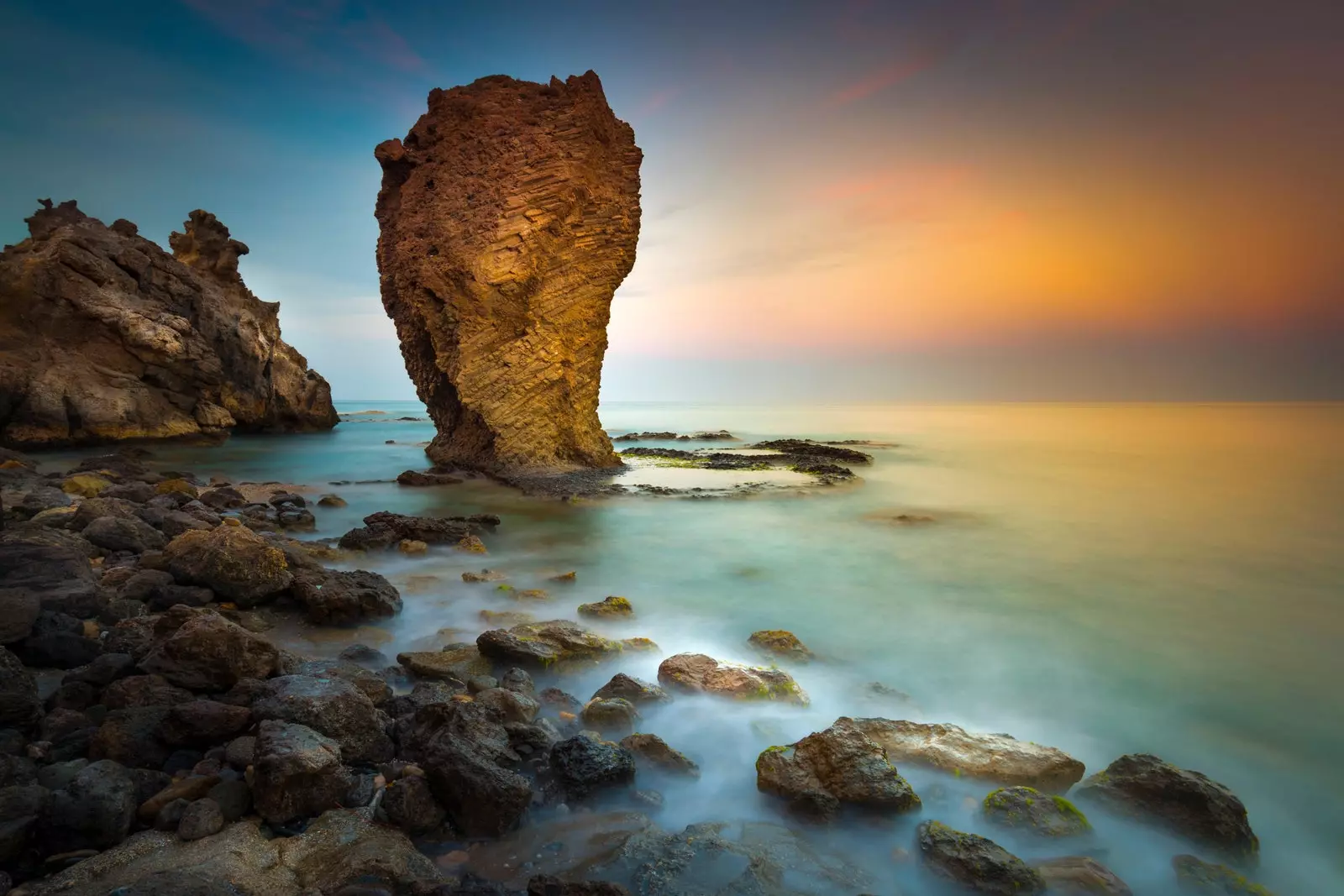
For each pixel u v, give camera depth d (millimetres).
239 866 3695
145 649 6059
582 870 3939
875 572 11219
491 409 22000
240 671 5480
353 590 8078
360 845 3955
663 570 11133
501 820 4191
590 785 4621
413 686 6328
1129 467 26906
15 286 28656
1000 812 4465
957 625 8727
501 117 22703
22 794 3840
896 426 55562
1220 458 29828
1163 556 12523
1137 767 4875
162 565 8352
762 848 4156
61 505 11836
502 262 21141
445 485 20250
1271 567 11820
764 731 5727
